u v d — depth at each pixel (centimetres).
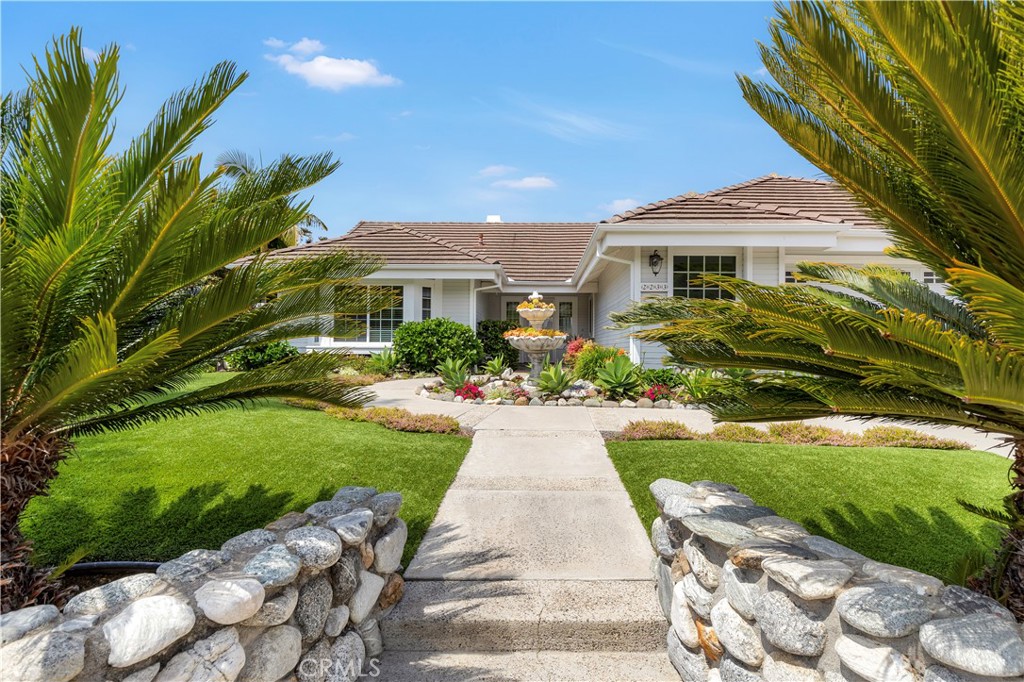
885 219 267
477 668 310
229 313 293
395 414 797
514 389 1177
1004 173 189
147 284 279
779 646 225
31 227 270
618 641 328
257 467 535
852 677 198
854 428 812
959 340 182
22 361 265
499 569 383
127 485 480
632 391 1080
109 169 282
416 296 1612
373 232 1727
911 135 215
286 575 240
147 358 230
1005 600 222
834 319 221
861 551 392
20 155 299
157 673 193
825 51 202
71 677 170
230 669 212
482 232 2452
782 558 235
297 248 1556
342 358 350
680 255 1224
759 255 1217
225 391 332
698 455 607
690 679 288
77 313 285
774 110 249
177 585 225
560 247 2330
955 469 549
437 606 339
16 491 261
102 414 321
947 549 391
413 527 448
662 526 348
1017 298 158
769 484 512
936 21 191
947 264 262
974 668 163
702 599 280
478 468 604
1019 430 230
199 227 293
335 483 514
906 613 188
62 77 218
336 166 338
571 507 492
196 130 287
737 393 280
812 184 1426
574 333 2198
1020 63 205
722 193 1396
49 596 271
